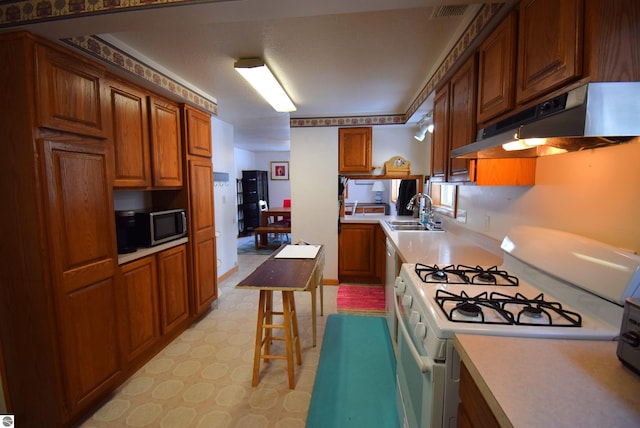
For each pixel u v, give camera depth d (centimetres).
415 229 342
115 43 178
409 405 131
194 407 182
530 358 83
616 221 109
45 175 145
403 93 290
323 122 382
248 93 288
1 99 140
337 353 239
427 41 184
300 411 178
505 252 161
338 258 401
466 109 168
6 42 137
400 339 158
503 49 127
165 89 226
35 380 155
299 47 192
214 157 401
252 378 204
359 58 208
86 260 168
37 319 150
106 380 183
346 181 422
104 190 179
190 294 278
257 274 202
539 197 154
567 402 66
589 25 81
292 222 399
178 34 174
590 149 119
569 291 115
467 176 167
